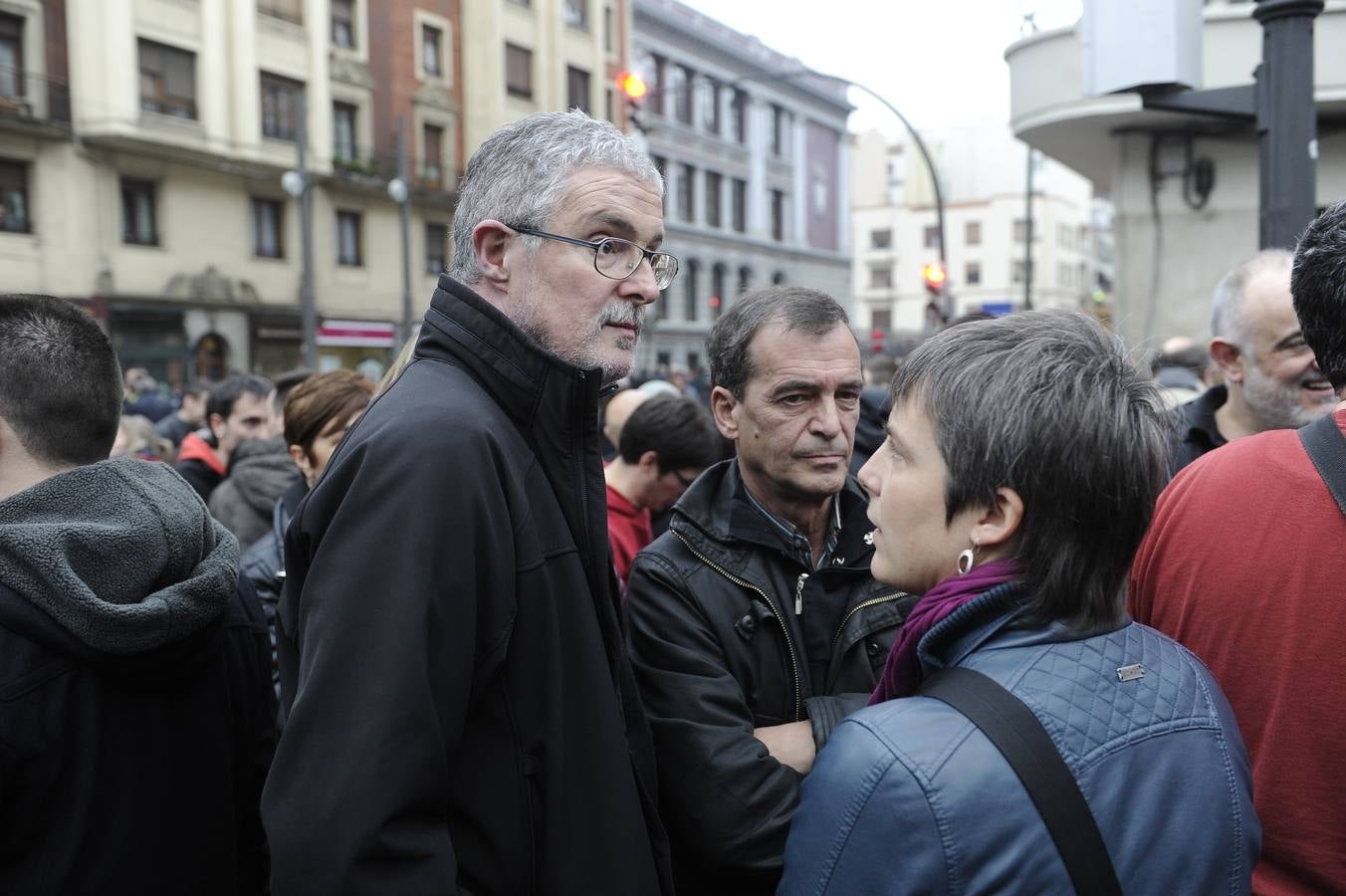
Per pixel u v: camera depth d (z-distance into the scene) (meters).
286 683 1.46
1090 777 1.03
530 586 1.32
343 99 23.88
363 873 1.11
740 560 1.71
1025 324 1.18
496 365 1.39
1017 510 1.10
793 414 1.69
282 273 22.88
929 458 1.17
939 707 1.07
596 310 1.42
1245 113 3.09
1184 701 1.11
